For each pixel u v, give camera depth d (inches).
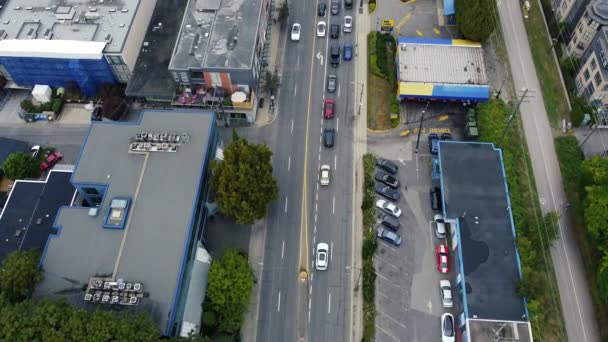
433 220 3528.5
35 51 3892.7
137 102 4156.0
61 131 4062.5
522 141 3791.8
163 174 3255.4
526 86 4097.0
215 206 3486.7
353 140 3902.6
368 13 4630.9
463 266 3137.3
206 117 3491.6
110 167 3302.2
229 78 3789.4
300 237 3472.0
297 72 4284.0
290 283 3294.8
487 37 4133.9
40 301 2689.5
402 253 3400.6
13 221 3383.4
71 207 3147.1
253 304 3221.0
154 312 2775.6
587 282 3221.0
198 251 3213.6
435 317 3157.0
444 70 4015.8
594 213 3093.0
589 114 3794.3
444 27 4512.8
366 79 4232.3
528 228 3371.1
